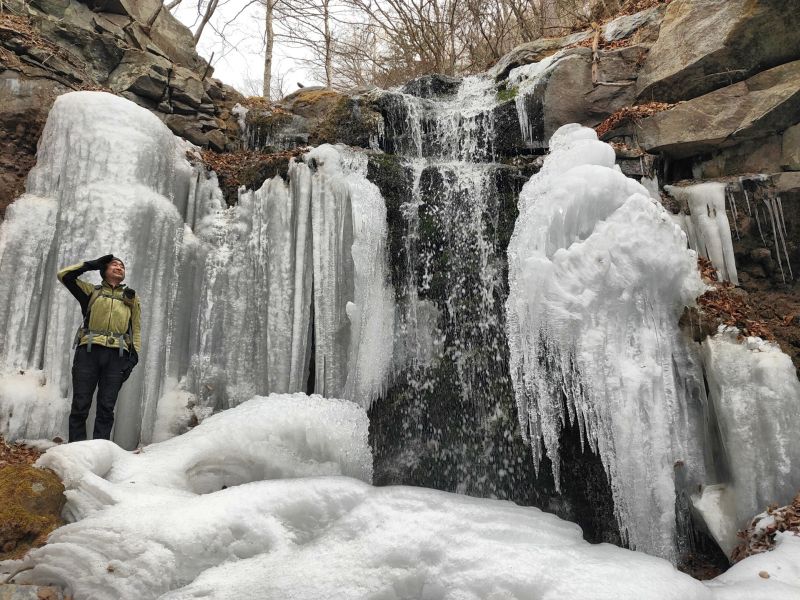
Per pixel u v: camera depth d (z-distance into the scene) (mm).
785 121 5852
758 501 4176
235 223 6094
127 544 2996
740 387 4461
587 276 4801
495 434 5496
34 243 5074
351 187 5930
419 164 6605
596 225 5129
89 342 4430
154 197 5547
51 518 3244
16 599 2750
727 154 6324
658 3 8336
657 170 6512
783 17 5984
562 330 4715
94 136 5410
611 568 2953
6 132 5762
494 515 3545
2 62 5918
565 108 7309
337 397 5508
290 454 4469
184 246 5781
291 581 2943
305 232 5832
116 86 7148
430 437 5711
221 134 7852
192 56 8898
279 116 7906
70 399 4793
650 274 4852
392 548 3150
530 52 8750
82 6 7293
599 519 5047
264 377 5555
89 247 5109
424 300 6059
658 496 4391
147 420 5086
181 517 3211
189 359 5641
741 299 5367
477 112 7566
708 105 6273
